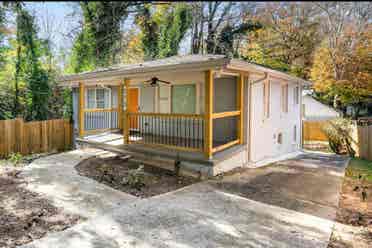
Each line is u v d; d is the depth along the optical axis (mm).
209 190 5445
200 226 3748
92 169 6988
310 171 7246
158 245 3227
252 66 6859
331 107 24297
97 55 16781
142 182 5836
